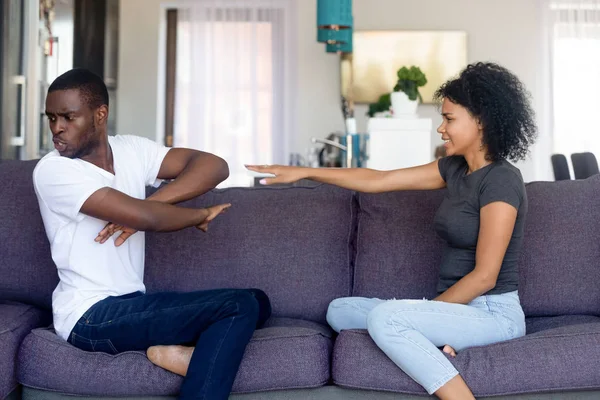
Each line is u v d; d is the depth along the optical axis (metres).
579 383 1.81
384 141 3.67
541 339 1.87
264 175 6.14
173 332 1.85
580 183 2.41
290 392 1.90
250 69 6.96
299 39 7.01
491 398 1.83
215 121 6.93
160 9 7.05
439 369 1.79
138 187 2.06
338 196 2.43
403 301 1.91
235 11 6.95
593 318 2.24
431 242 2.35
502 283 2.00
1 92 4.61
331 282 2.34
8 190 2.41
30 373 1.90
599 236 2.32
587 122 6.85
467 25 7.00
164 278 2.35
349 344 1.89
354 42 6.97
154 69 7.06
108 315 1.87
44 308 2.37
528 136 2.05
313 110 7.02
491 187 1.95
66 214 1.88
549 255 2.31
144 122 7.09
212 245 2.36
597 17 6.84
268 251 2.35
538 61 6.91
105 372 1.86
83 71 1.92
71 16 5.66
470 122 2.00
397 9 7.00
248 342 1.88
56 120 1.88
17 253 2.35
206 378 1.76
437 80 6.95
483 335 1.91
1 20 4.60
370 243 2.38
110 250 1.94
